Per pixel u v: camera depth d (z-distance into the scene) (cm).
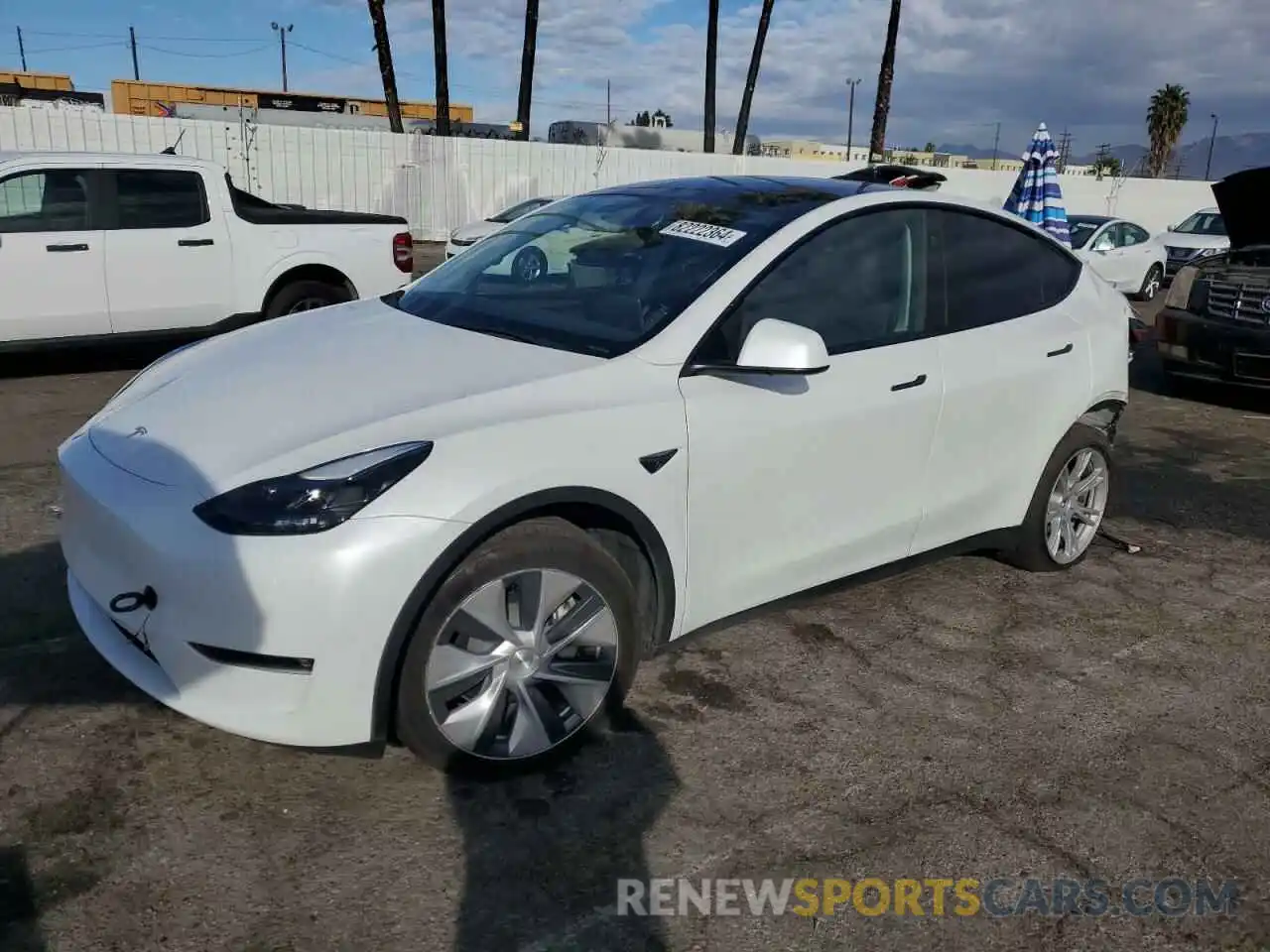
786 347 311
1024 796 315
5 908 245
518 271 395
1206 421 863
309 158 2181
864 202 392
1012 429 433
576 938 247
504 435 286
